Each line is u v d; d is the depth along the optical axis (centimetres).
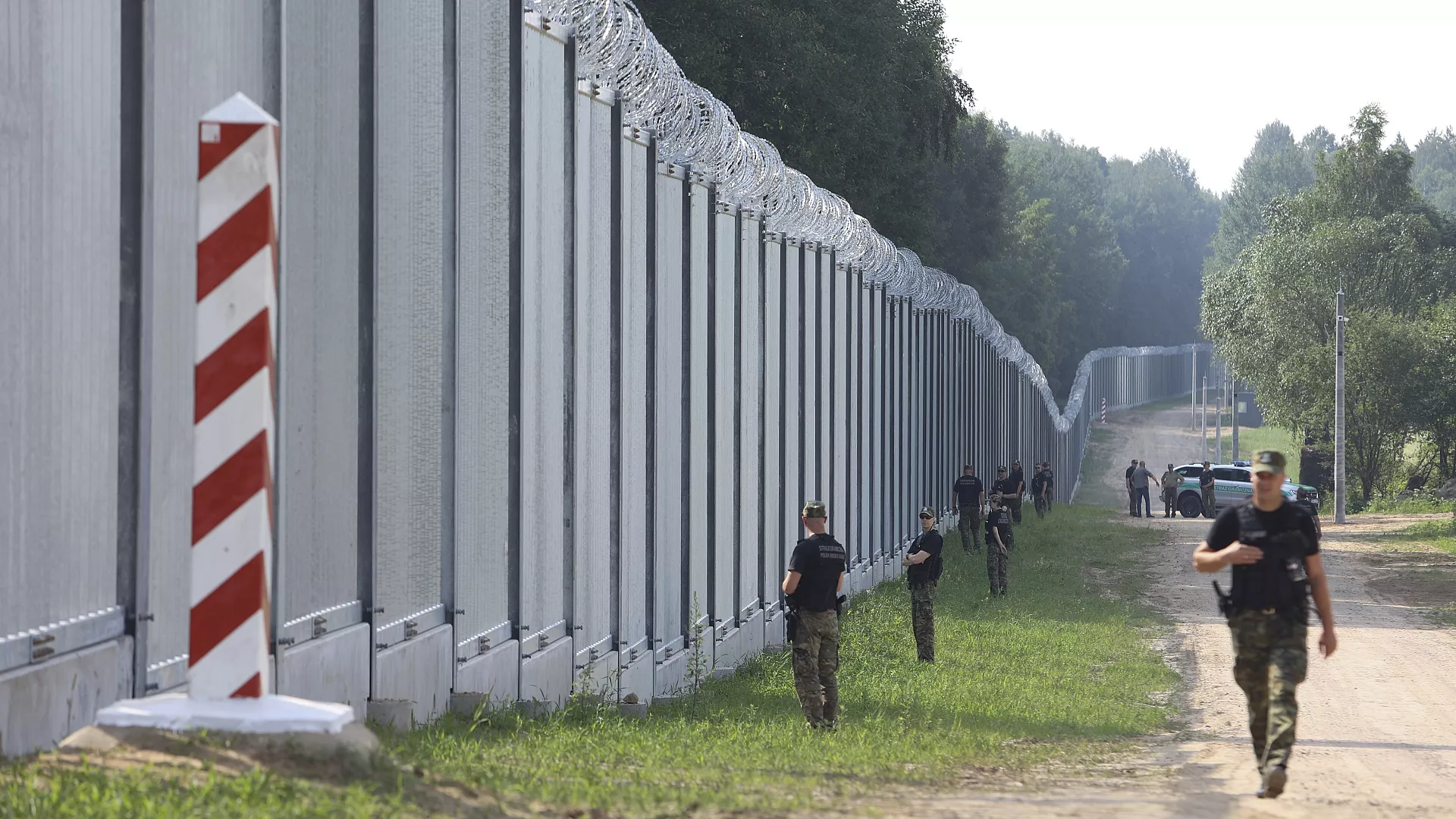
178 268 1636
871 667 3647
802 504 4625
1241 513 1641
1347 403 12700
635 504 3070
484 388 2334
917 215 10675
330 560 1884
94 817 1012
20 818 1010
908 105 9906
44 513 1420
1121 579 6481
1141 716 2948
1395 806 1730
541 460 2559
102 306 1508
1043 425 14975
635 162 3072
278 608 1730
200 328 1255
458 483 2247
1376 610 5356
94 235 1491
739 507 3838
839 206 4881
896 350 6544
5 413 1364
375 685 1973
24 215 1388
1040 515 10075
